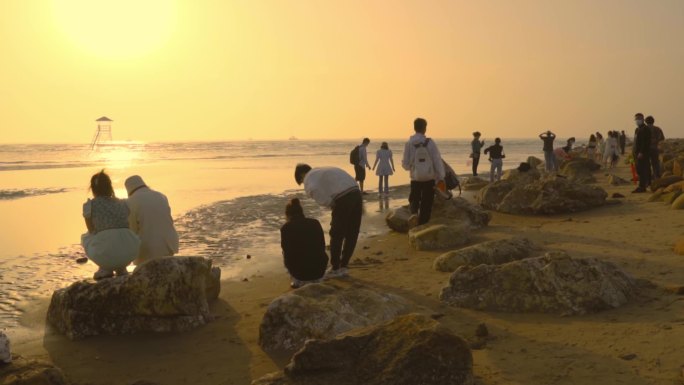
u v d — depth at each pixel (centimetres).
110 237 610
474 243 929
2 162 4969
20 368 404
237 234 1194
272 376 373
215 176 3155
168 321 559
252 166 4397
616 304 521
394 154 7550
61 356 504
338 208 729
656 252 733
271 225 1322
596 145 3086
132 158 6241
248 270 848
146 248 661
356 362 367
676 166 1566
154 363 475
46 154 7800
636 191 1468
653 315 486
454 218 1089
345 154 7638
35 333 573
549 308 522
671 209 1102
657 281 602
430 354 351
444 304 576
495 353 428
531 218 1219
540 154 7631
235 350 493
